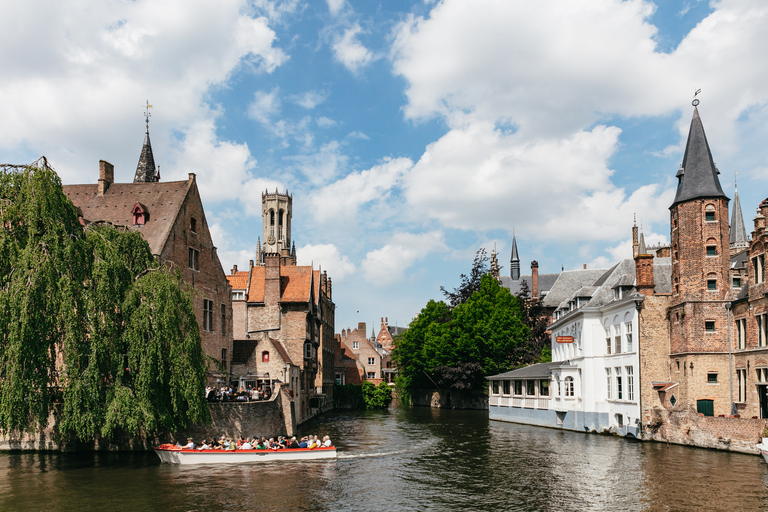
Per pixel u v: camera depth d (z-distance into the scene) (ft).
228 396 122.93
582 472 88.79
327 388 230.48
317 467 93.61
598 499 72.64
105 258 89.10
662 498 72.23
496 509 68.95
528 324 249.96
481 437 132.46
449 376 229.04
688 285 117.50
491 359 227.20
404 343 276.41
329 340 241.14
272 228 441.27
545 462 97.71
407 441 125.49
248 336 175.52
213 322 140.15
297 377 162.09
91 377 84.07
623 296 132.26
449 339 236.02
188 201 132.87
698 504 69.46
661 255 185.68
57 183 86.84
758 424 97.71
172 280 95.81
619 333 132.05
